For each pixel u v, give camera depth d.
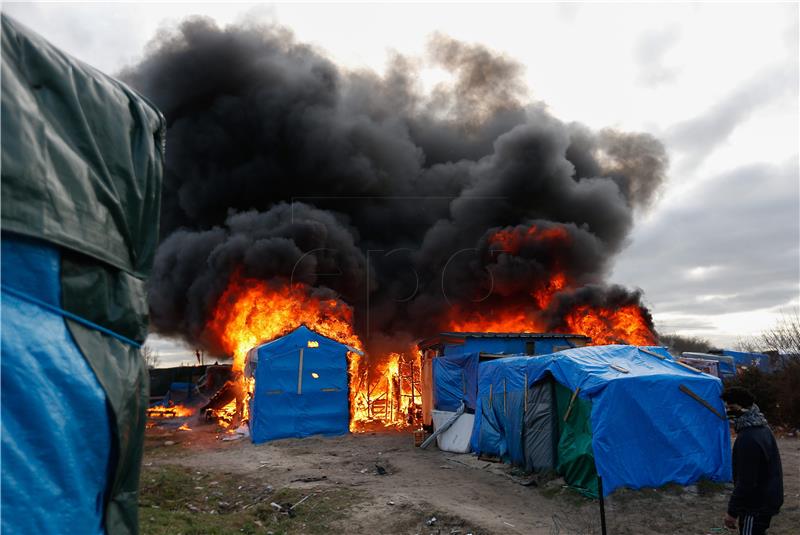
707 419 9.02
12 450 1.56
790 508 7.45
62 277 1.80
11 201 1.55
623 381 8.70
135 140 2.28
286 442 16.19
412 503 8.50
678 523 7.36
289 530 7.84
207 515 8.49
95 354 1.95
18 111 1.61
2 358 1.56
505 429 11.89
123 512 2.13
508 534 7.11
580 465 9.05
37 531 1.61
